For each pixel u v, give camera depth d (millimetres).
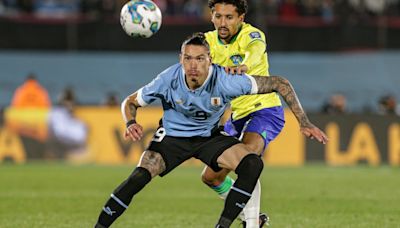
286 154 75750
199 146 28359
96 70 99375
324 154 75812
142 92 28156
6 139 76250
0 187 54344
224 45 32344
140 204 44969
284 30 98625
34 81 86125
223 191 32156
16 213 40812
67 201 46312
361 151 75750
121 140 76000
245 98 32938
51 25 98938
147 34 29969
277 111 33031
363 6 100500
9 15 98500
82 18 99250
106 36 99312
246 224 30875
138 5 29812
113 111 76312
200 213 41250
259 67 32688
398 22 100250
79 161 76188
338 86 98812
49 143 76562
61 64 99438
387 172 68000
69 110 76562
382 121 75750
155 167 27750
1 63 98625
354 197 49062
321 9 100375
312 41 99625
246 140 32188
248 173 27312
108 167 71750
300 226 36375
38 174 64312
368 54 100625
